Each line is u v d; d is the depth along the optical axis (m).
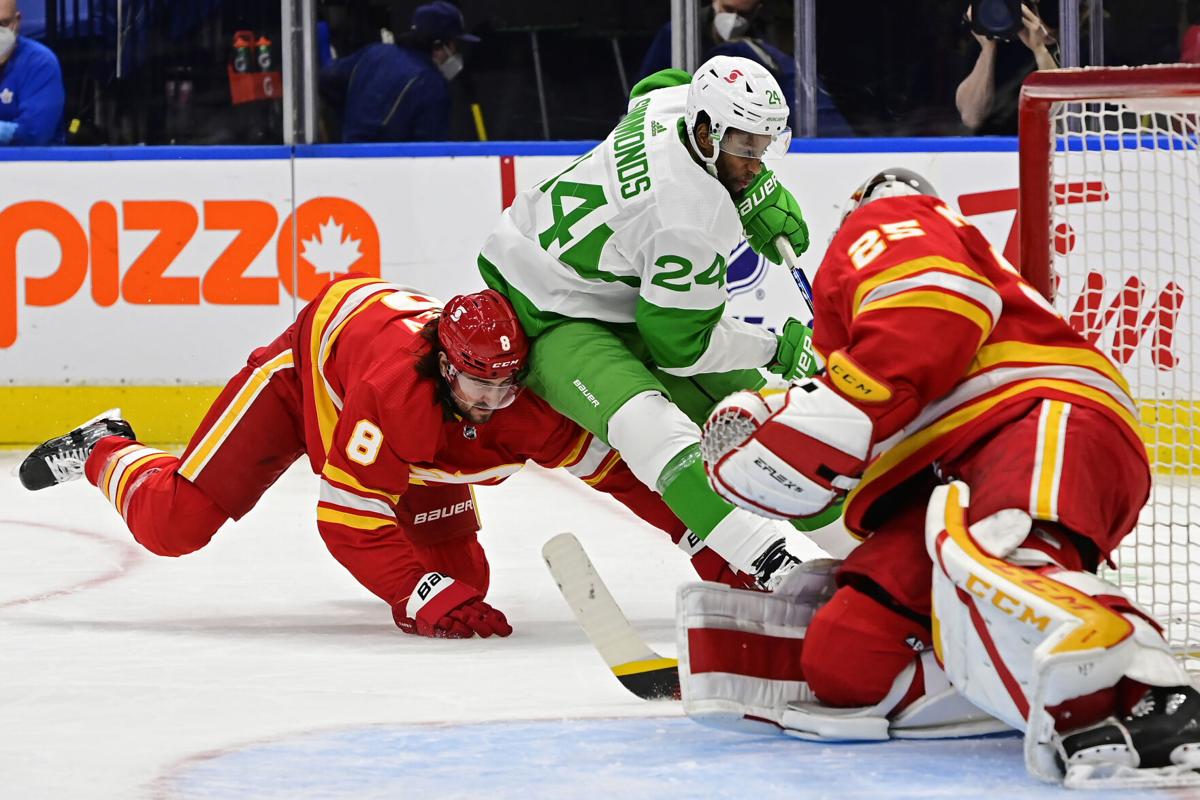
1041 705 6.60
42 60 24.61
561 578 9.16
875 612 7.71
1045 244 9.91
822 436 7.45
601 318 11.96
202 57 24.66
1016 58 23.95
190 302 24.47
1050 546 7.22
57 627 12.05
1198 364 14.62
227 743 8.00
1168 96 9.43
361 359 11.79
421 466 11.72
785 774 7.12
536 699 9.13
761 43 24.23
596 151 12.09
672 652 10.83
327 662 10.52
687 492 10.85
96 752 7.83
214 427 12.77
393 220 24.47
